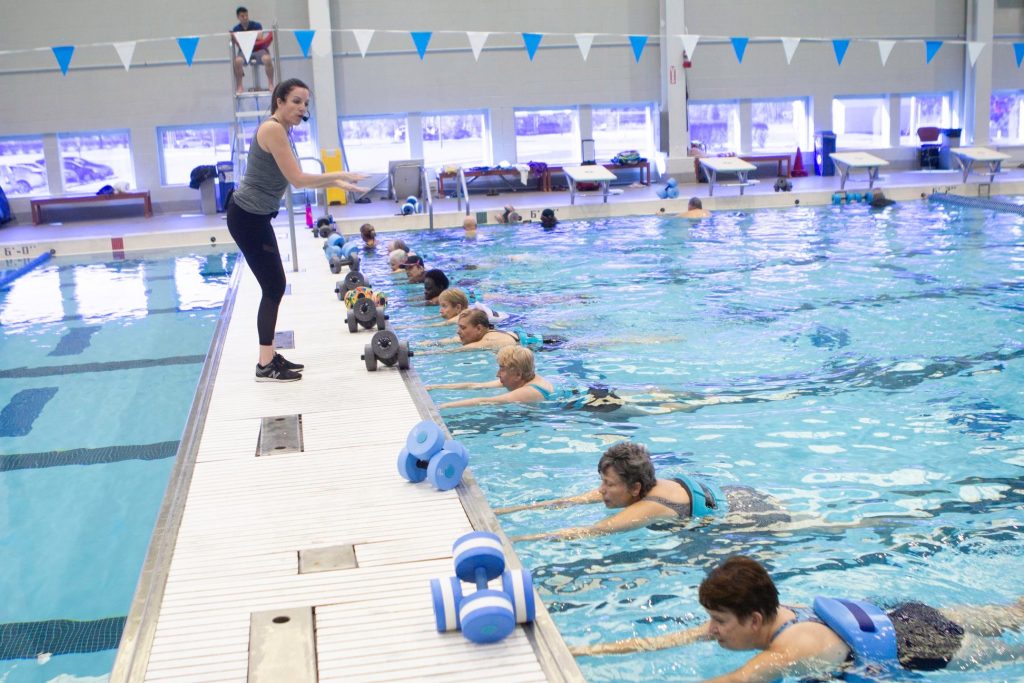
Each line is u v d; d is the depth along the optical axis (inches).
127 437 215.0
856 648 104.3
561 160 791.7
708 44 783.1
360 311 257.1
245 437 169.9
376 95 748.6
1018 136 835.4
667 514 145.9
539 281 369.7
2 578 146.5
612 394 215.3
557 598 123.8
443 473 140.8
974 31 795.4
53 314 363.6
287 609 106.5
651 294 335.3
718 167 614.5
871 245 437.7
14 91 704.4
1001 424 189.0
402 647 97.9
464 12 747.4
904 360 238.4
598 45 766.5
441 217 579.8
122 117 716.7
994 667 104.0
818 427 190.1
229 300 324.5
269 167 189.3
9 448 209.2
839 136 828.0
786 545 136.9
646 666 107.0
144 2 703.7
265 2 716.0
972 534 139.4
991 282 335.9
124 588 142.0
